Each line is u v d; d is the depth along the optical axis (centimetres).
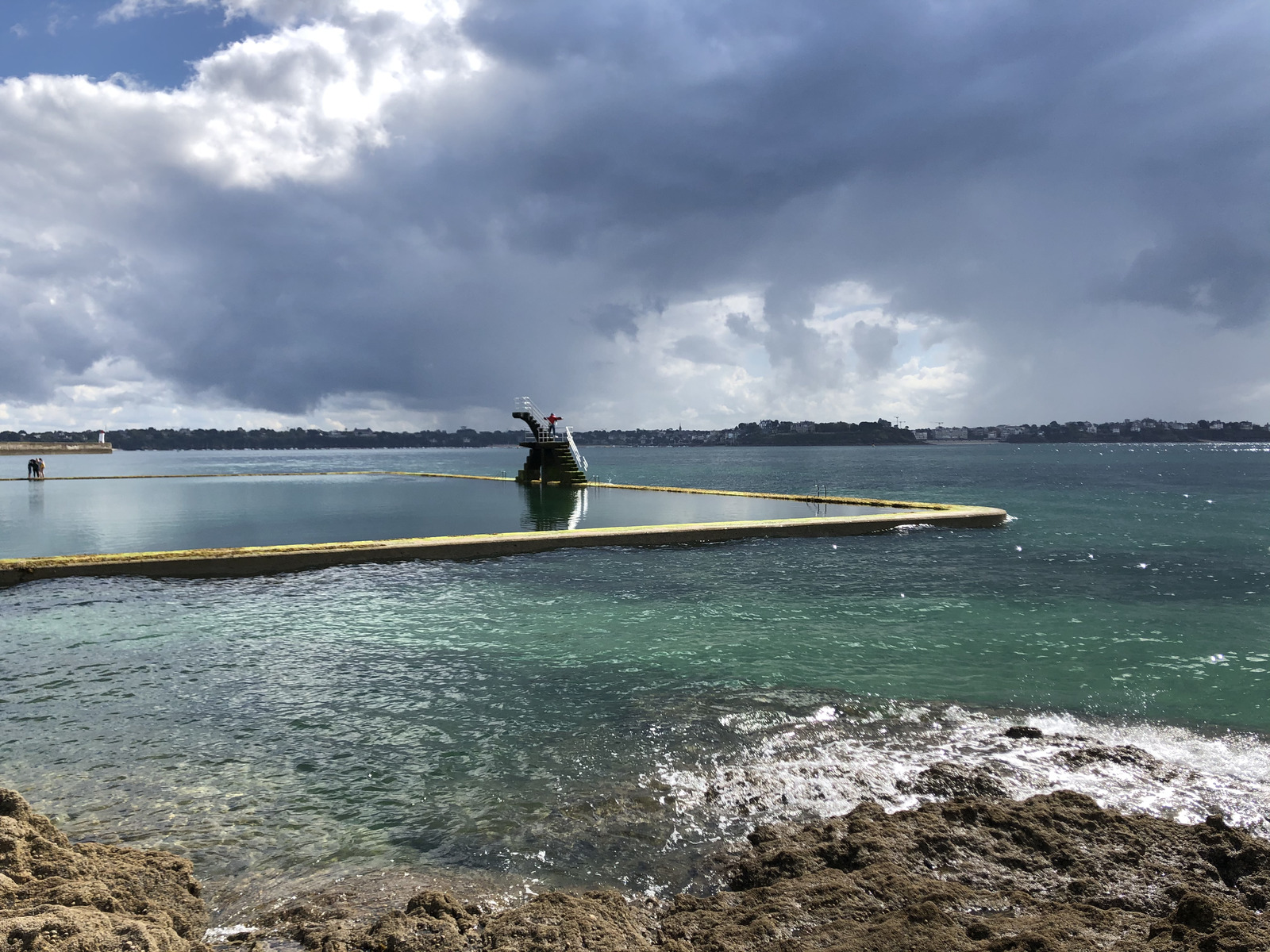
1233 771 650
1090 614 1271
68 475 6256
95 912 394
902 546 2062
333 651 1047
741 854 520
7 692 877
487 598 1402
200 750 711
